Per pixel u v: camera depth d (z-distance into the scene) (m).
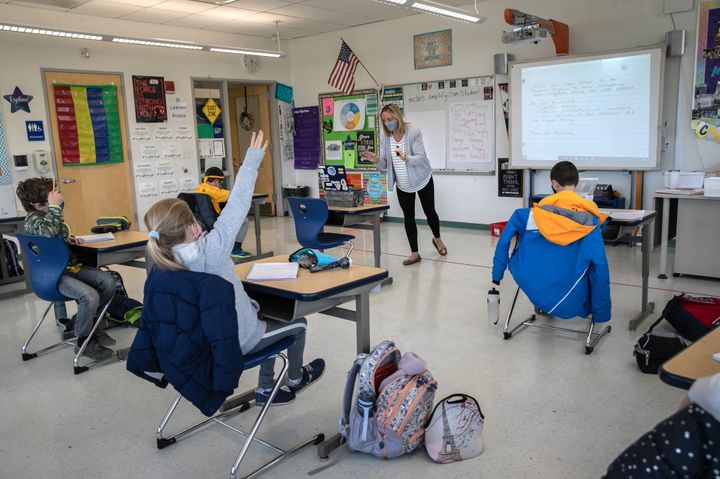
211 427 2.58
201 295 1.86
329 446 2.30
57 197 3.45
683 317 3.36
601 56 5.97
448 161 7.67
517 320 3.88
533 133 6.59
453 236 7.12
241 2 6.57
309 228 4.63
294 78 9.39
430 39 7.54
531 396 2.75
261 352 2.18
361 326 2.40
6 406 2.85
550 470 2.15
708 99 5.54
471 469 2.18
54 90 6.88
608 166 6.13
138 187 7.75
